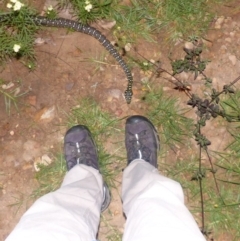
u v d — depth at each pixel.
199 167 3.09
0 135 3.20
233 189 3.14
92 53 3.27
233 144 3.17
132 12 3.26
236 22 3.28
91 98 3.23
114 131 3.21
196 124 3.13
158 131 3.21
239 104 3.18
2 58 3.23
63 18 3.24
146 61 3.25
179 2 3.24
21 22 3.12
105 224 3.11
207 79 3.13
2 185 3.15
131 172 2.91
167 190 2.50
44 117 3.22
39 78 3.25
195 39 3.22
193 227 2.33
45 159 3.17
